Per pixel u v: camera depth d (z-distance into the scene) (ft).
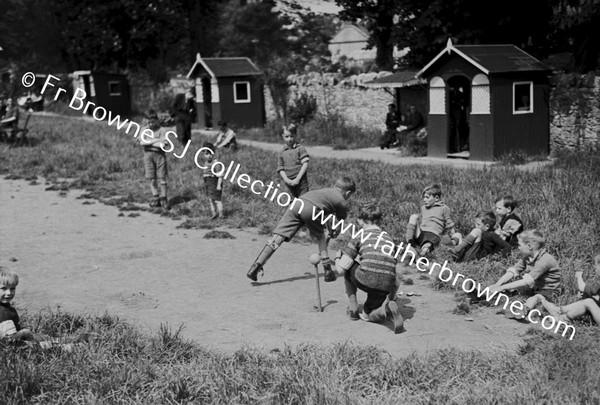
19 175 64.44
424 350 23.70
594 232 35.83
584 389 19.58
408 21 89.86
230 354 23.50
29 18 165.78
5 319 22.84
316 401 19.36
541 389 19.63
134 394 20.22
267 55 176.65
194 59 151.94
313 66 116.47
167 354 23.00
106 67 155.43
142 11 147.54
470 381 20.76
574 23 71.46
